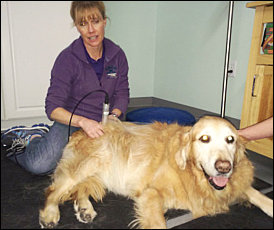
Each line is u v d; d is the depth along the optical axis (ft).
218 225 4.07
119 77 6.28
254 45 6.49
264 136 4.72
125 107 6.30
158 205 4.11
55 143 5.41
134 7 13.07
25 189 4.97
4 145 6.42
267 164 6.39
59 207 4.44
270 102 6.38
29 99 6.85
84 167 4.91
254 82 6.51
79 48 5.37
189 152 4.29
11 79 6.55
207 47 10.82
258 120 6.61
